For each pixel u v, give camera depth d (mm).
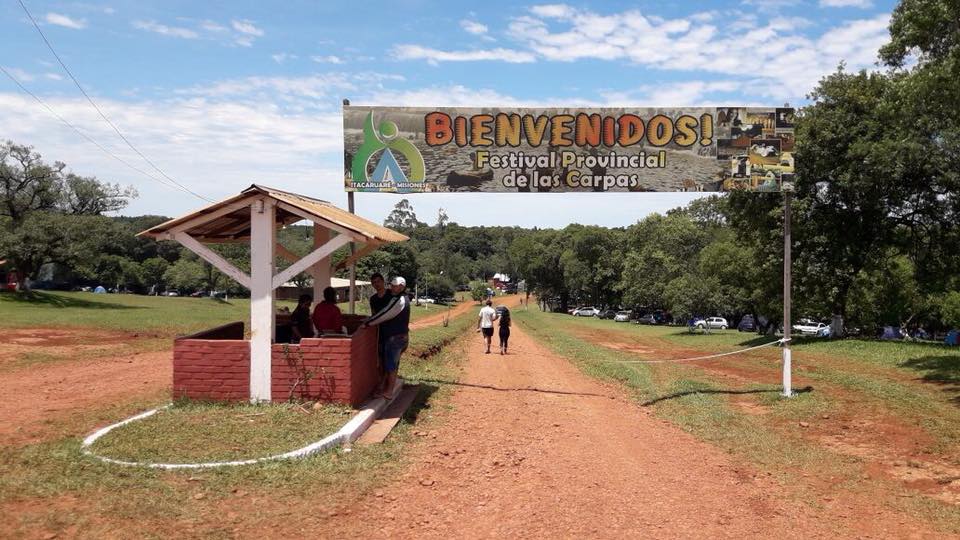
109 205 50156
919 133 19719
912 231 24453
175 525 4770
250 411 8039
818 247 24641
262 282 8531
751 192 24547
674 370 16734
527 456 7469
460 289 144250
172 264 103250
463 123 12125
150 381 11336
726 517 5777
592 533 5230
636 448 8203
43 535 4410
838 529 5605
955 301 44969
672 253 59562
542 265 98062
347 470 6324
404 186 12102
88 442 6621
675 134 12273
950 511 6094
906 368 15727
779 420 10289
